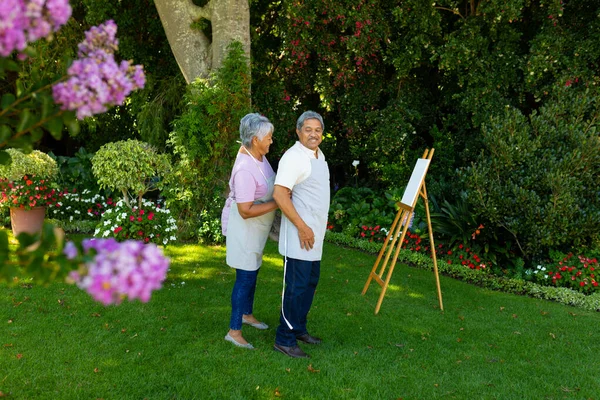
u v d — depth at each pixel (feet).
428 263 19.94
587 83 19.80
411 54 23.54
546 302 16.21
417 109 26.45
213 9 23.00
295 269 10.59
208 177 22.00
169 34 24.11
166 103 29.04
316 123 10.39
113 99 3.88
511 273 18.85
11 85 26.45
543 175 17.75
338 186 31.91
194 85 22.03
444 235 21.12
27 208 20.16
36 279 3.78
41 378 9.12
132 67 4.00
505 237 19.56
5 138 3.88
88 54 3.90
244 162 10.50
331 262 19.90
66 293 13.93
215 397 8.86
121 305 13.30
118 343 10.89
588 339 12.78
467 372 10.46
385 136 25.38
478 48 22.53
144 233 15.98
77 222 23.45
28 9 3.17
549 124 18.74
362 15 23.53
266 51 29.68
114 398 8.63
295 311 10.70
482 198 18.71
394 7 24.99
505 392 9.67
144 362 10.05
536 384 10.08
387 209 25.26
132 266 3.45
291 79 29.35
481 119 22.58
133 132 32.91
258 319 12.97
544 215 17.40
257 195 10.64
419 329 12.92
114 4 27.40
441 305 14.65
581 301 16.15
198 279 16.37
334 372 10.07
